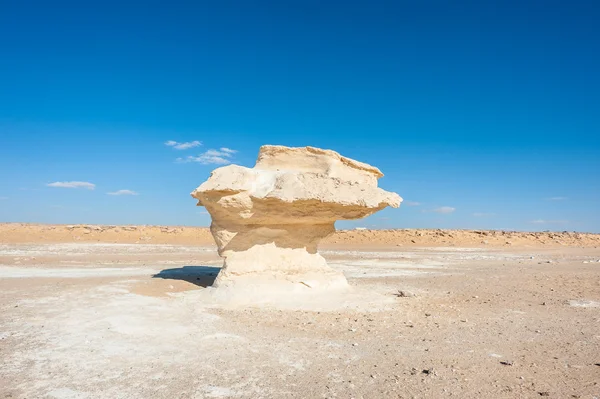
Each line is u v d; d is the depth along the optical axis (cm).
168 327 863
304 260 1299
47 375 618
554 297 1292
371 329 884
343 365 668
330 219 1270
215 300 1127
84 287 1318
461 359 704
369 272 1908
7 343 755
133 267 1997
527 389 584
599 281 1656
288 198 1147
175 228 4244
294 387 583
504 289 1445
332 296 1182
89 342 762
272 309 1052
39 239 3441
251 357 699
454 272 1947
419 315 1023
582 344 796
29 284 1383
